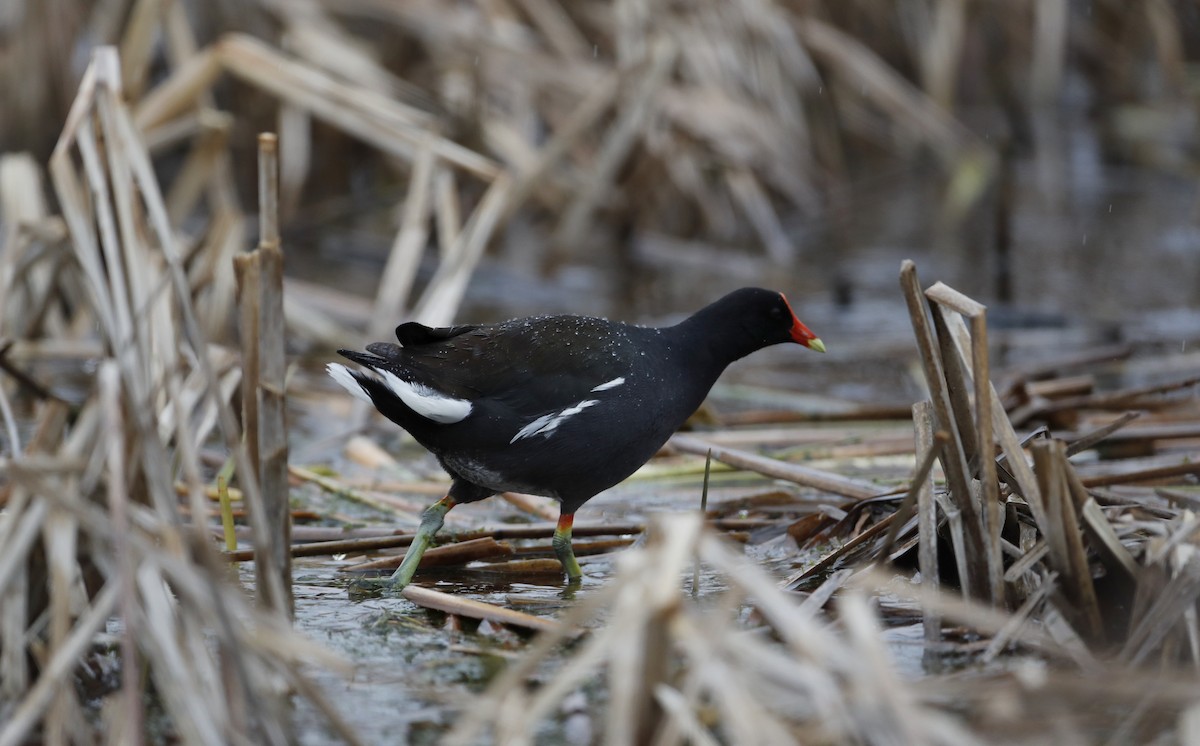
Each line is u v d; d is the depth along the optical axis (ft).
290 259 67.97
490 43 69.10
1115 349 48.32
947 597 25.53
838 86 82.89
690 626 16.99
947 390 24.84
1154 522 25.41
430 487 37.42
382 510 35.40
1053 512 22.94
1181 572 21.76
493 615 25.50
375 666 23.84
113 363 19.57
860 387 50.01
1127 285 62.80
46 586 21.91
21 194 50.06
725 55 72.74
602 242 70.38
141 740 17.65
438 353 29.45
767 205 70.95
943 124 83.66
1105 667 22.08
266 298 22.93
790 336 33.17
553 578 30.17
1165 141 89.66
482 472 29.68
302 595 28.19
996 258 66.74
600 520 34.50
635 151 69.56
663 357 31.48
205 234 40.40
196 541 19.61
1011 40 92.48
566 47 71.05
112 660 23.70
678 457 40.27
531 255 68.23
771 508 34.37
